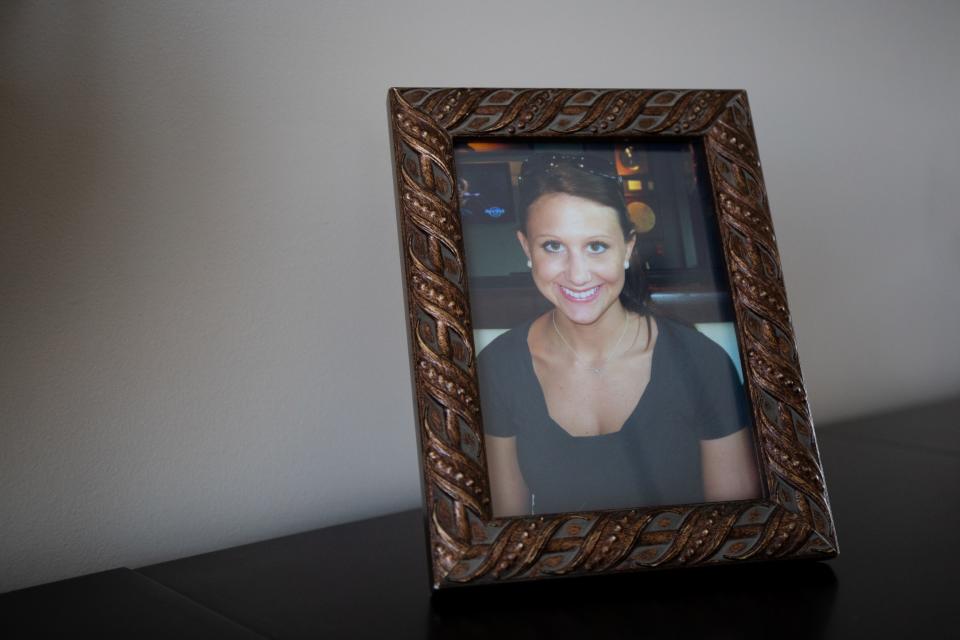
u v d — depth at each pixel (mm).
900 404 1391
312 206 875
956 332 1471
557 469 654
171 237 792
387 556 740
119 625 580
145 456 769
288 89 869
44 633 565
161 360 780
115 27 776
